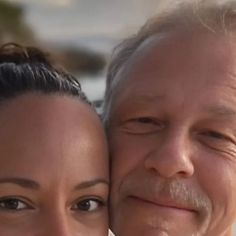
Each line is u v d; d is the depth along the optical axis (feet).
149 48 2.05
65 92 1.93
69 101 1.91
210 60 1.98
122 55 2.15
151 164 1.90
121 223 1.96
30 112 1.83
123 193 1.96
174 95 1.95
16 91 1.86
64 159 1.82
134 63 2.06
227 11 2.08
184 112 1.94
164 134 1.96
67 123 1.86
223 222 1.98
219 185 1.94
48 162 1.79
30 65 1.98
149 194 1.92
